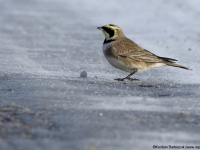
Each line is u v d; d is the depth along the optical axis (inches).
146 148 538.6
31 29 1582.2
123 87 846.5
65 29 1598.2
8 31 1534.2
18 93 775.1
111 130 596.4
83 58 1152.2
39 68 1015.0
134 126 615.2
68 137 566.3
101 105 713.0
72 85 844.0
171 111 690.8
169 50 1259.2
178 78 948.6
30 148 523.8
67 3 2199.8
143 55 930.7
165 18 1774.1
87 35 1493.6
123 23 1702.8
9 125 605.6
